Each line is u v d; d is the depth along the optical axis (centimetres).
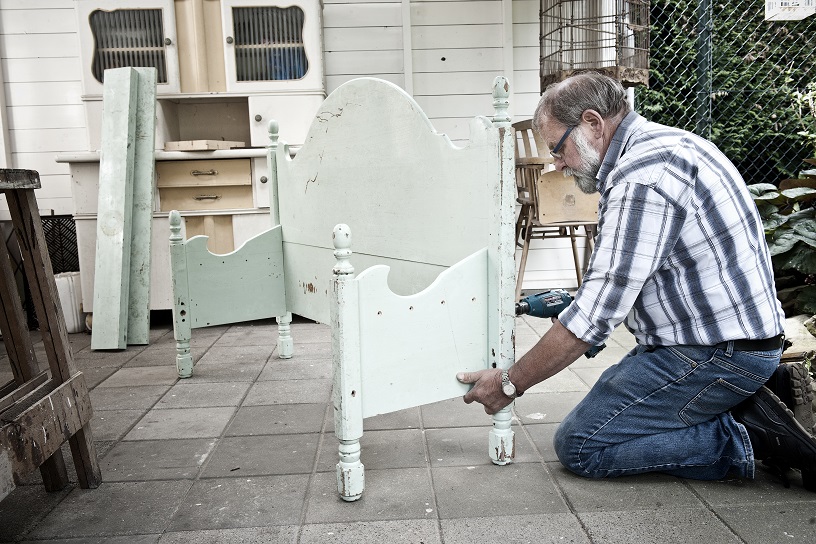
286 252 322
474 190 191
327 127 262
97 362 346
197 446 224
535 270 483
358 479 179
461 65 467
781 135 547
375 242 241
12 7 446
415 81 467
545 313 201
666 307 169
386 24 463
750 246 164
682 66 526
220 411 260
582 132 170
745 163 561
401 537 160
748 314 164
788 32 526
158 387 295
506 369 193
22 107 454
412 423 240
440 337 189
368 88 231
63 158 394
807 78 534
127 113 387
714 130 539
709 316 165
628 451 181
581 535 158
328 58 464
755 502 172
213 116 459
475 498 179
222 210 411
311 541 159
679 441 179
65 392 175
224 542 160
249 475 199
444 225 205
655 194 156
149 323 407
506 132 181
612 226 160
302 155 289
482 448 215
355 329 173
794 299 331
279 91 424
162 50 418
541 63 431
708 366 168
